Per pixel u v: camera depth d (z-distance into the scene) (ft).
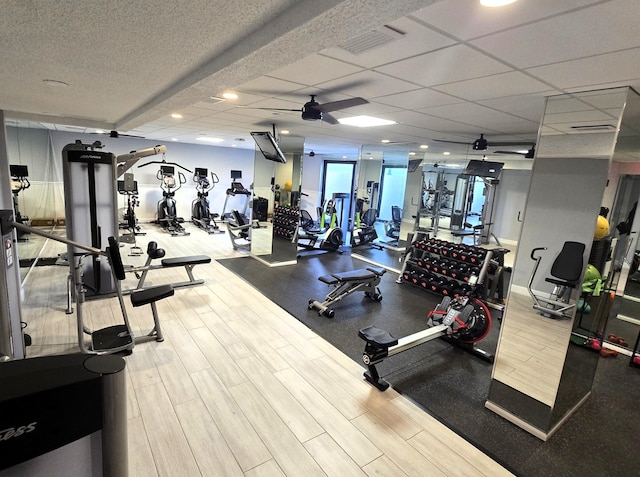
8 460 1.98
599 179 6.81
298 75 7.47
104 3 3.98
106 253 9.12
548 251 7.50
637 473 6.63
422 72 6.70
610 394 9.32
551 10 4.00
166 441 6.58
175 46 5.50
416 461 6.53
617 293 14.15
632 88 6.48
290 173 19.36
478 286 13.65
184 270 17.30
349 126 14.26
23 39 5.19
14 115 14.29
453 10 4.17
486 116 10.35
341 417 7.55
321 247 24.20
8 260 7.34
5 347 6.68
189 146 31.83
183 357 9.49
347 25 4.00
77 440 2.23
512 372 7.91
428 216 21.84
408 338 9.81
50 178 24.21
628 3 3.69
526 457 6.84
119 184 25.41
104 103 10.96
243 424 7.14
